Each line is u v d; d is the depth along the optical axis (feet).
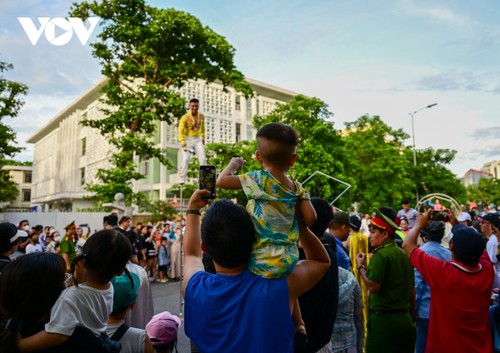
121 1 51.70
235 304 5.14
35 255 6.81
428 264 9.69
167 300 31.22
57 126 183.52
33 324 6.63
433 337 9.70
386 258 11.07
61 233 62.59
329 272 8.82
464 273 9.32
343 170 92.32
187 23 53.72
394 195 111.55
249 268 5.35
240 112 128.36
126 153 53.21
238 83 58.75
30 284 6.41
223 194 75.05
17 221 61.41
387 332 10.84
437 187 139.85
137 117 53.67
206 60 59.00
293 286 5.29
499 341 9.69
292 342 5.16
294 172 80.89
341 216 13.98
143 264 40.42
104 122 53.78
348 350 10.50
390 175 115.14
